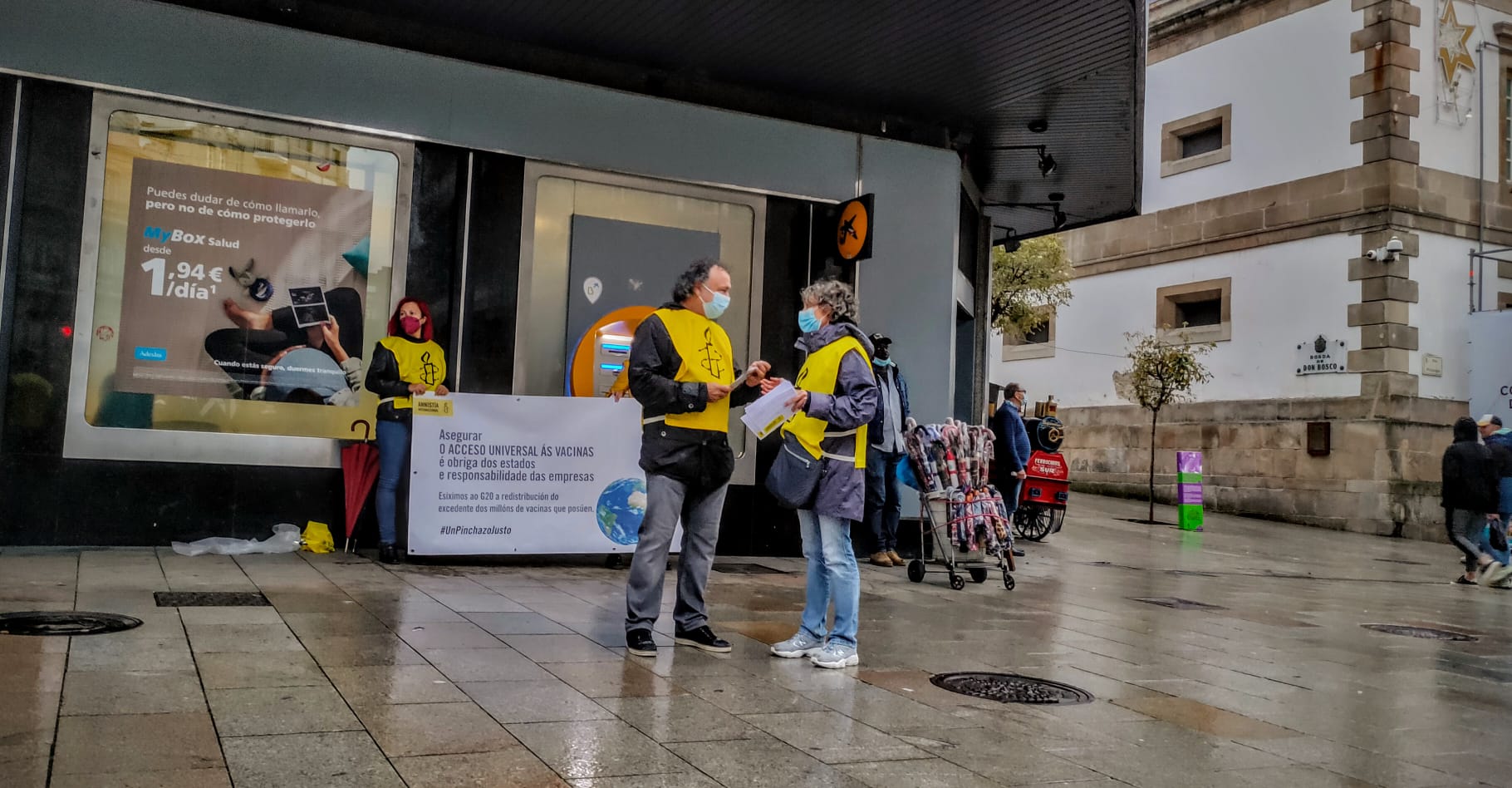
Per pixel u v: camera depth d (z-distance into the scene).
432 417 7.78
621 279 9.30
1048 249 21.39
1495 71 20.92
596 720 3.86
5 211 7.43
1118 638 6.45
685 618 5.34
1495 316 18.56
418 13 8.58
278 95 8.19
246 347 8.12
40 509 7.49
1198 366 18.84
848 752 3.67
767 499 9.64
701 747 3.61
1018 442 11.16
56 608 5.25
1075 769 3.66
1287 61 21.23
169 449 7.82
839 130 10.27
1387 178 19.47
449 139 8.70
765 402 4.89
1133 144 11.80
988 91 10.22
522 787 3.08
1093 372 24.61
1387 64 19.59
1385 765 3.96
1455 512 11.75
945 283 10.67
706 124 9.68
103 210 7.73
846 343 5.14
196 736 3.36
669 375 5.15
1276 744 4.17
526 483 7.97
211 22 8.02
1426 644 7.00
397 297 8.55
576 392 8.99
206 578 6.49
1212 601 8.70
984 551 8.47
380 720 3.66
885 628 6.32
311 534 8.08
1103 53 9.16
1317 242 20.48
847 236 9.84
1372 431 19.17
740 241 9.84
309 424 8.27
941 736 3.95
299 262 8.29
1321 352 20.20
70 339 7.60
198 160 8.01
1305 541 16.64
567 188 9.16
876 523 9.77
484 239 8.82
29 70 7.50
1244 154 21.89
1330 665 5.98
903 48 9.15
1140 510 20.38
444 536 7.76
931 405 10.55
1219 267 22.20
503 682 4.32
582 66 9.41
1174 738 4.16
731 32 8.84
